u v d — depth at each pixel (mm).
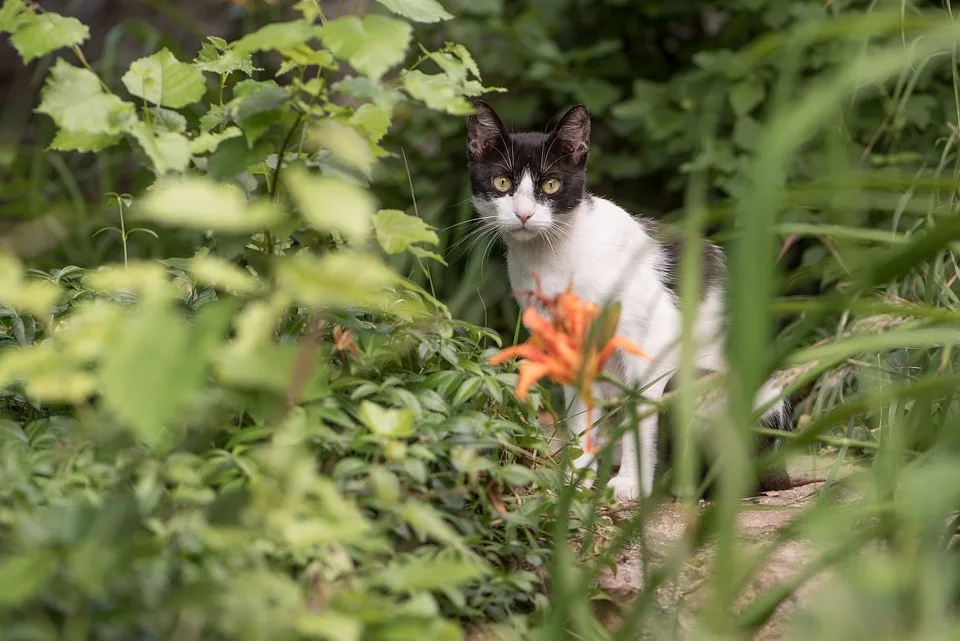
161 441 1768
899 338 1714
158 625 1406
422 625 1428
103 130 1925
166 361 1306
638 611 1831
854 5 4695
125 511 1412
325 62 1956
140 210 1336
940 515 1631
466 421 2135
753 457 3086
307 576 1643
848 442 2182
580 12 5797
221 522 1472
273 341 2242
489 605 2074
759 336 1424
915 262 1504
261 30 1782
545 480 2398
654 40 5949
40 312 1926
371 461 2045
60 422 2170
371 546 1462
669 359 3576
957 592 1670
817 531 1671
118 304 2480
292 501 1484
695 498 1943
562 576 1917
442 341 2525
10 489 1822
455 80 2094
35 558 1338
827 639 1508
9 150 5184
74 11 6449
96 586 1296
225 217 1332
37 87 5879
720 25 5824
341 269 1415
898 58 1497
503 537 2270
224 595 1378
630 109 5027
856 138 4359
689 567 2324
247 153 2012
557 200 3814
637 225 3877
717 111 4750
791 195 1702
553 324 1714
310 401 2004
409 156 5457
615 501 2752
